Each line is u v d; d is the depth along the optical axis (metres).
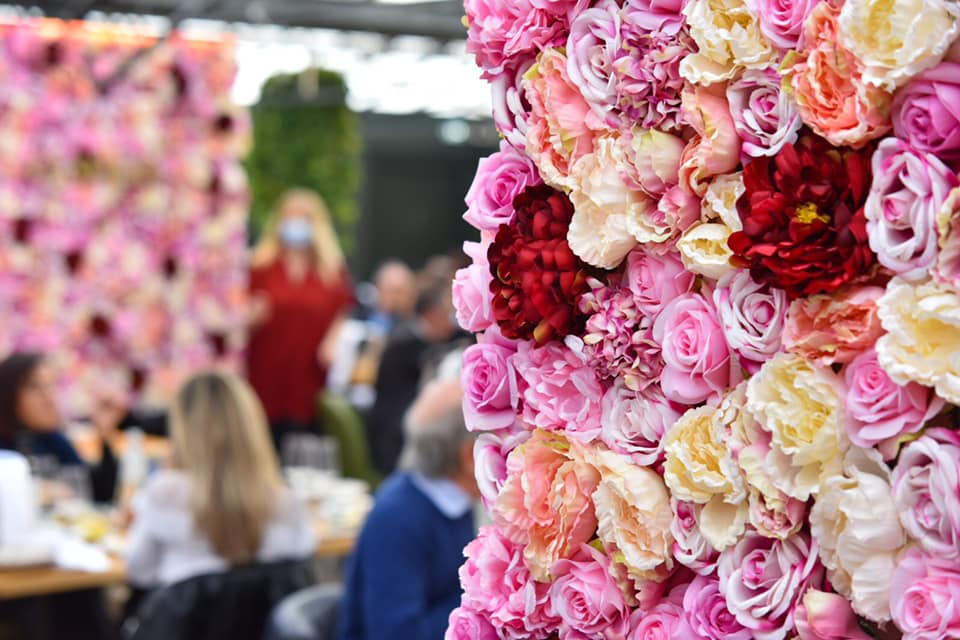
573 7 0.96
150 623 3.20
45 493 4.21
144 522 3.35
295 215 6.36
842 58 0.78
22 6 5.59
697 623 0.89
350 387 7.57
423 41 6.53
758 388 0.81
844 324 0.78
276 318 6.22
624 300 0.92
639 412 0.92
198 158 5.88
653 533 0.90
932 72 0.74
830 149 0.80
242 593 3.27
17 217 5.50
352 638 2.79
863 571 0.78
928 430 0.76
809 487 0.80
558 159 0.97
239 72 5.98
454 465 2.79
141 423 5.73
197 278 5.98
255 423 3.42
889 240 0.75
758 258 0.80
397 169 14.44
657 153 0.88
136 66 5.70
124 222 5.76
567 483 0.94
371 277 14.41
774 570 0.85
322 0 6.03
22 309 5.55
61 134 5.57
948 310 0.72
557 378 0.97
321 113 7.99
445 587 2.78
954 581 0.74
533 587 0.97
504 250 0.98
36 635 3.92
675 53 0.88
